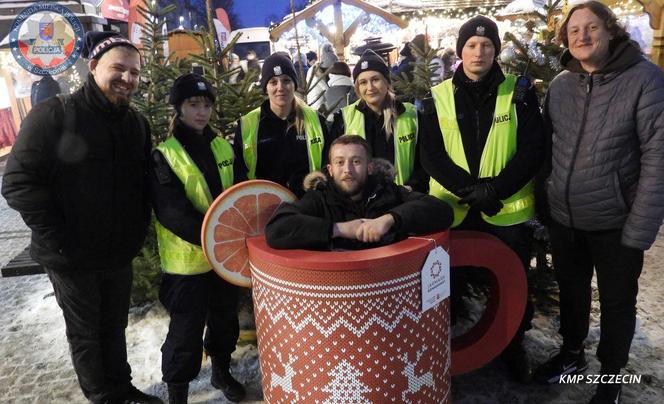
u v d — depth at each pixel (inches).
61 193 87.0
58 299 95.1
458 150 101.6
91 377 99.5
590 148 89.6
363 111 111.7
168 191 91.4
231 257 89.7
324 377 76.0
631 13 276.2
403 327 75.3
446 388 86.5
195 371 96.7
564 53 95.3
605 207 90.2
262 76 109.9
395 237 82.9
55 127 84.7
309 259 72.7
